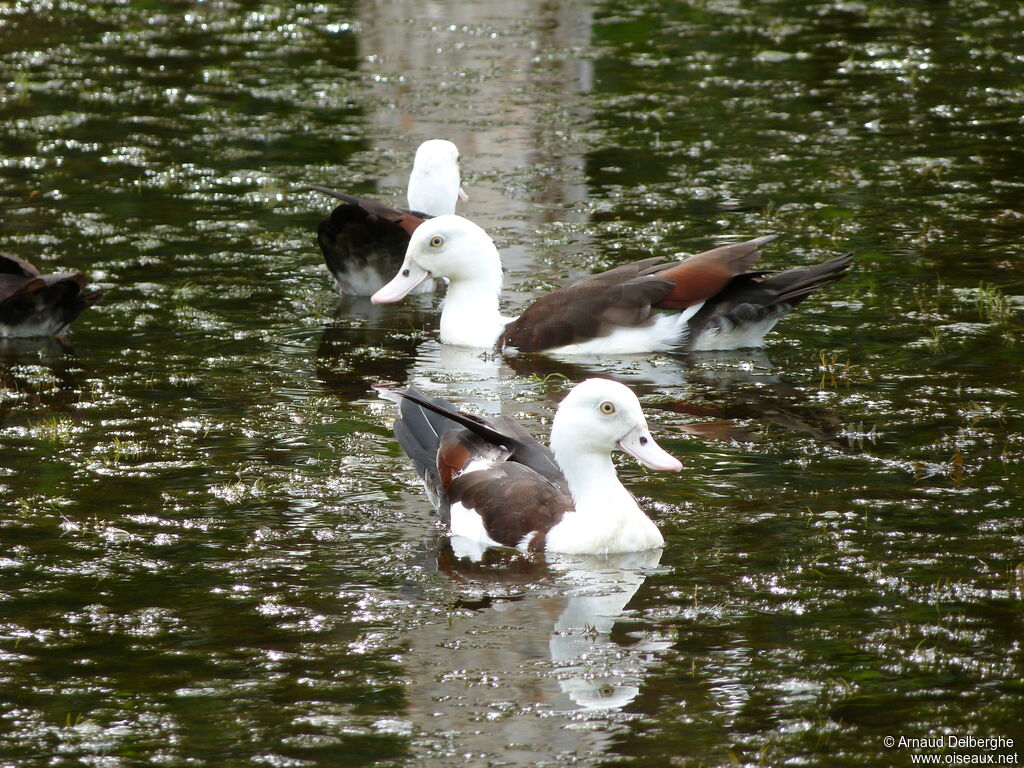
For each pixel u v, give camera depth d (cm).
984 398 1304
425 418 1152
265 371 1427
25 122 2391
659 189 2053
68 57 2853
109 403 1326
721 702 812
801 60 2764
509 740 777
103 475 1152
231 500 1106
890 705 805
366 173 2150
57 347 1498
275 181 2105
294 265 1789
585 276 1705
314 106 2520
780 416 1284
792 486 1122
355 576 981
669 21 3105
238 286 1708
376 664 860
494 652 874
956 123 2334
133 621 912
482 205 2000
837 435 1229
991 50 2780
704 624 905
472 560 1011
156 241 1852
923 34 2928
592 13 3186
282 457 1196
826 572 971
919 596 930
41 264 1744
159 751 770
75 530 1047
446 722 796
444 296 1745
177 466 1173
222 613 925
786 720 792
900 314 1560
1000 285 1638
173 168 2166
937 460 1162
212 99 2553
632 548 1020
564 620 915
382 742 776
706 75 2688
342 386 1385
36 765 759
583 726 790
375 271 1700
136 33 3070
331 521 1073
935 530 1029
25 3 3359
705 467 1170
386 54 2883
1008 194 1977
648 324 1495
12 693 827
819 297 1630
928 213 1908
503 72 2742
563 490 1076
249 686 835
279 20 3192
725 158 2192
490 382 1407
